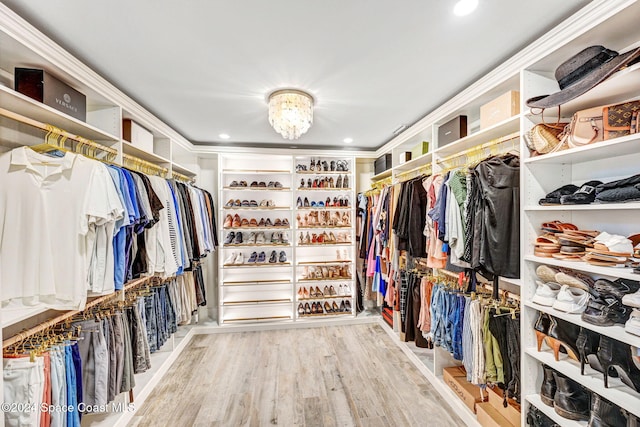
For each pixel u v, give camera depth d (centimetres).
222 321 348
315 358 271
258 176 380
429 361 249
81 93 165
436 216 193
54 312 156
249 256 377
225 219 366
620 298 116
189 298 295
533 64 143
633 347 105
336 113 246
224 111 239
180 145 302
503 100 164
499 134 179
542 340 144
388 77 182
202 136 318
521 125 149
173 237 224
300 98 200
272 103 206
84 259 139
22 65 139
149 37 140
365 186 420
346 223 382
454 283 216
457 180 182
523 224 149
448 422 186
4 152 137
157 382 230
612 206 111
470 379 181
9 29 114
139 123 229
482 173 162
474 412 182
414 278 256
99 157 187
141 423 185
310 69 172
